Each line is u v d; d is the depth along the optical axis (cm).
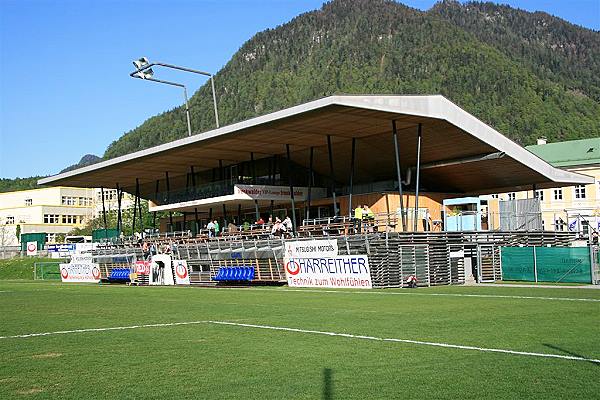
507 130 16650
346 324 1541
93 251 5278
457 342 1216
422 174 4403
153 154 4716
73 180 6053
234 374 977
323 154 4569
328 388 866
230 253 3938
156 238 5216
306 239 3475
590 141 7844
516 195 7856
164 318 1819
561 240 4034
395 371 965
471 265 3500
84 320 1823
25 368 1070
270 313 1870
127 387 909
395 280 3122
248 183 5088
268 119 3531
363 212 3553
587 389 830
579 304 1931
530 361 1014
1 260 7756
